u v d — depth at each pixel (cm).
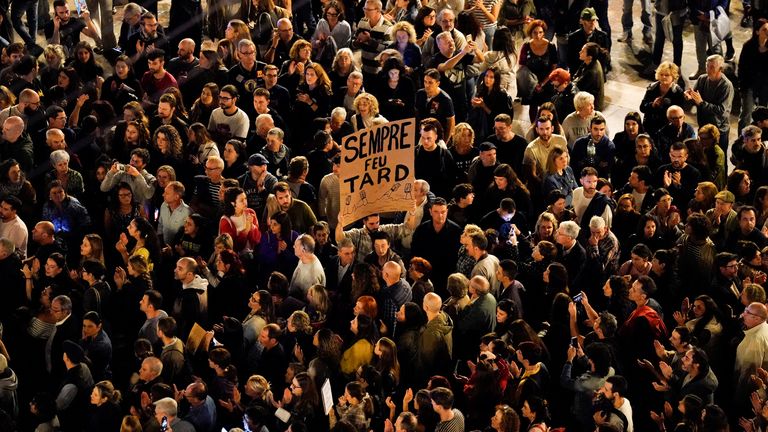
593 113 2464
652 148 2369
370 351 1862
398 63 2572
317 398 1788
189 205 2272
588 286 2061
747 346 1877
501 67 2675
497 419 1670
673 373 1856
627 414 1730
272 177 2261
